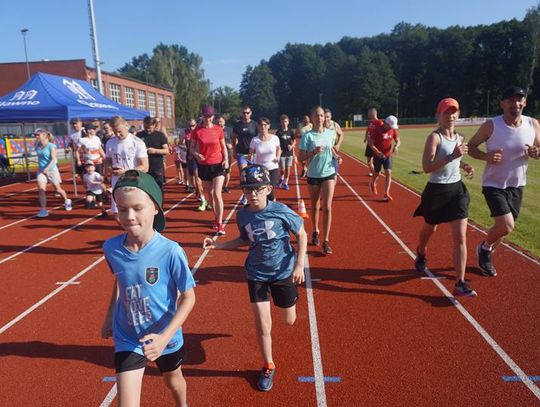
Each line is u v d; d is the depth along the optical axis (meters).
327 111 7.88
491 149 4.67
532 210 8.84
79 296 4.96
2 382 3.34
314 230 6.51
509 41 88.81
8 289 5.19
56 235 7.71
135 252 2.27
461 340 3.79
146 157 6.96
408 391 3.13
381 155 9.77
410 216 8.47
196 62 87.00
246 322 4.23
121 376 2.24
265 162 7.97
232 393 3.16
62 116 11.00
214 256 6.22
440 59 95.12
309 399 3.07
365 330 4.01
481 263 5.20
